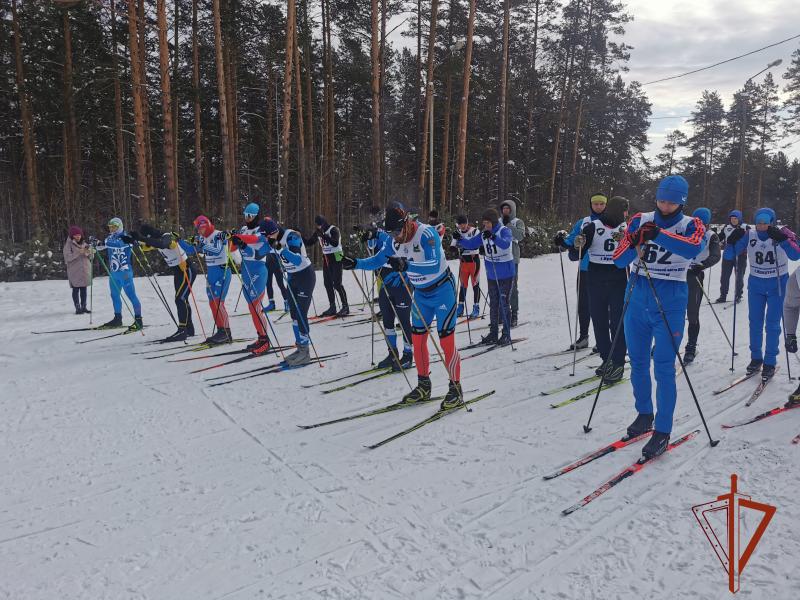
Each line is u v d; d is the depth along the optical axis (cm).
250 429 421
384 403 476
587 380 513
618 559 241
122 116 2236
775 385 462
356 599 224
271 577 241
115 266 777
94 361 632
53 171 2630
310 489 321
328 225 869
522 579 232
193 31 1994
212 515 296
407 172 3600
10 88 2083
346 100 3478
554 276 1403
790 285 446
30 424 438
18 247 1372
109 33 2066
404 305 564
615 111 3906
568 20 3006
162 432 418
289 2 1748
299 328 601
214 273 692
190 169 3322
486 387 508
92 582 242
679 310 334
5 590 238
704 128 5253
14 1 1858
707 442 354
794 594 209
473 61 2752
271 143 2991
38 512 304
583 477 318
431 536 267
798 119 3697
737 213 898
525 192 3534
